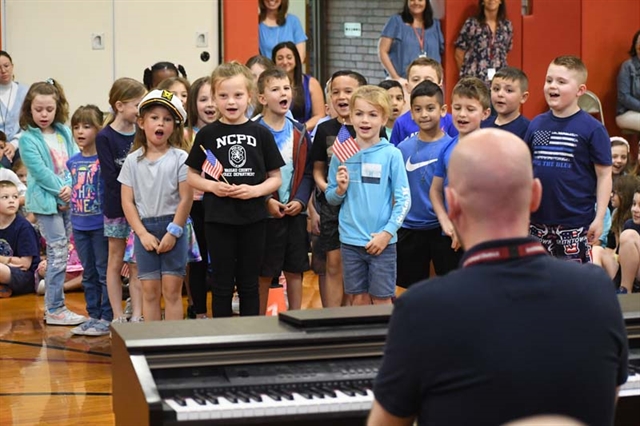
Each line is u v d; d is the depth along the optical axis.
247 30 10.14
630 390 3.32
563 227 5.62
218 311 5.64
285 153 6.22
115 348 3.40
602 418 2.35
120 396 3.31
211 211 5.59
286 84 6.23
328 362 3.34
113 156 6.35
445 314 2.33
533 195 2.57
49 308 7.09
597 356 2.35
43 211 7.04
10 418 4.97
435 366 2.32
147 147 5.93
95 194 6.70
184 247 5.87
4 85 9.26
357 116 5.84
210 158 5.55
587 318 2.37
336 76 6.44
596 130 5.55
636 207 7.04
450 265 6.11
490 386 2.28
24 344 6.50
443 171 5.98
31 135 7.05
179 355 3.22
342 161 5.82
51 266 7.09
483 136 2.50
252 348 3.28
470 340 2.30
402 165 5.84
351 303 6.34
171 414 2.98
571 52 11.23
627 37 11.46
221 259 5.61
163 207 5.86
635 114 11.23
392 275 5.85
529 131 5.76
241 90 5.61
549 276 2.39
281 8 10.22
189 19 10.27
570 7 11.19
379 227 5.81
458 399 2.30
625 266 6.96
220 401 3.07
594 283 2.43
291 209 6.16
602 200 5.54
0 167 8.71
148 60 10.20
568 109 5.62
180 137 6.04
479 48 10.52
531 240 2.44
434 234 6.16
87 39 10.01
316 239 6.73
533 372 2.29
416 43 10.31
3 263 8.09
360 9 12.34
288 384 3.20
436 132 6.19
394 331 2.40
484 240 2.45
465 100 5.92
